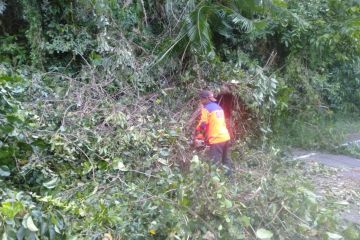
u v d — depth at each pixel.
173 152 6.01
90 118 6.02
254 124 8.13
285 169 6.69
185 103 7.67
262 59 10.97
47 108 5.95
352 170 7.86
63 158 5.04
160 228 3.77
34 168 4.61
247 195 4.52
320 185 6.68
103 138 5.61
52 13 8.45
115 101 6.92
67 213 3.61
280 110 8.79
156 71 8.12
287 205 4.30
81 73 7.54
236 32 10.49
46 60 8.41
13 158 4.57
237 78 7.91
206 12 8.75
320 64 10.82
